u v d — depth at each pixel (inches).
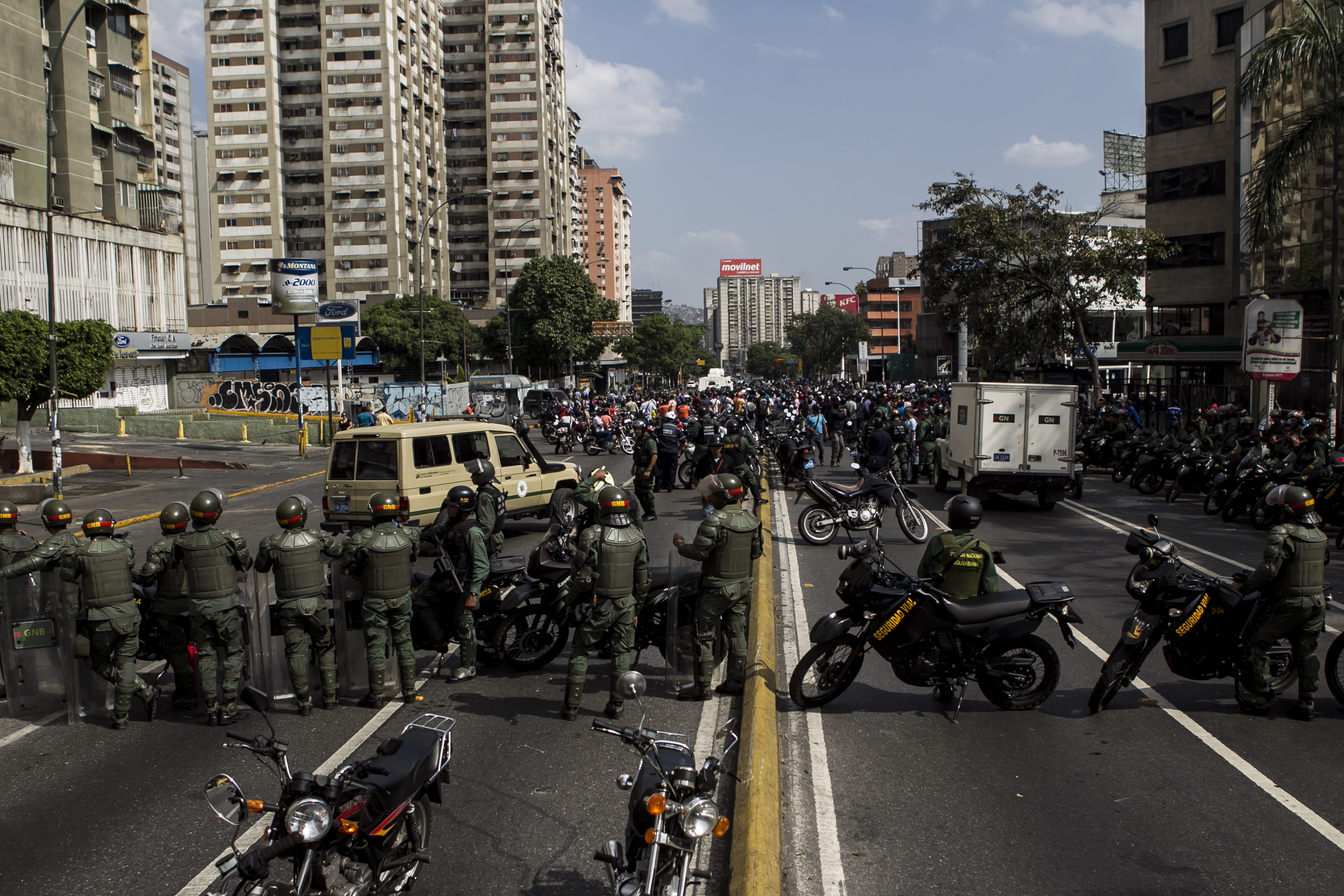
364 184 3587.6
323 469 1115.3
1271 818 208.5
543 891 177.6
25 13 1540.4
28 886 181.8
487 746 253.8
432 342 2807.6
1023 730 265.4
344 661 298.2
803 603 417.7
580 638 273.6
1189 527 611.5
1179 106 1695.4
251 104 3565.5
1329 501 543.5
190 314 2967.5
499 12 4426.7
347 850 148.3
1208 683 307.7
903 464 885.8
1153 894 176.9
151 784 231.8
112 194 1807.3
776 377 6899.6
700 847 200.2
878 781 230.2
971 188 1182.9
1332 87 776.3
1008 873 185.5
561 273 2770.7
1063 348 1274.6
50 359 832.3
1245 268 1243.8
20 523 692.7
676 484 880.3
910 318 5447.8
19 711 285.6
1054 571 470.0
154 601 290.4
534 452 620.4
